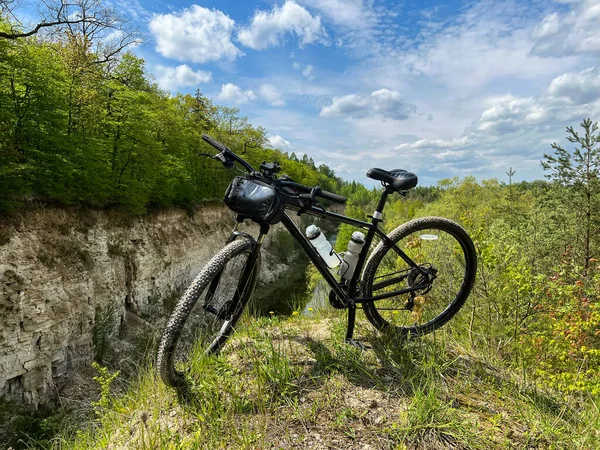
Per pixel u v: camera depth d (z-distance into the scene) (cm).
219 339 257
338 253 285
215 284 242
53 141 1627
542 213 878
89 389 1575
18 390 1387
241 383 231
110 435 215
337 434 192
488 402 228
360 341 290
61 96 1700
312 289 1756
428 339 297
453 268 435
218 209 3934
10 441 1195
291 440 188
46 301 1517
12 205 1463
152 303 2495
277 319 342
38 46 1775
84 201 1972
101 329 1816
